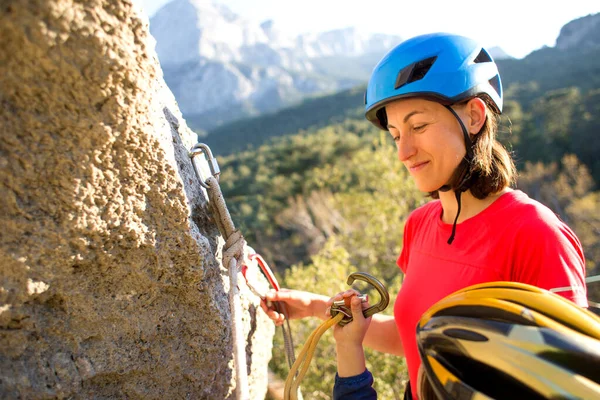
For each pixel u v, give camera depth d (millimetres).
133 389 1076
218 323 1159
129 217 941
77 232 885
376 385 5527
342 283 7539
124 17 792
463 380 871
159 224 991
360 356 1163
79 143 829
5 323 876
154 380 1103
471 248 1143
